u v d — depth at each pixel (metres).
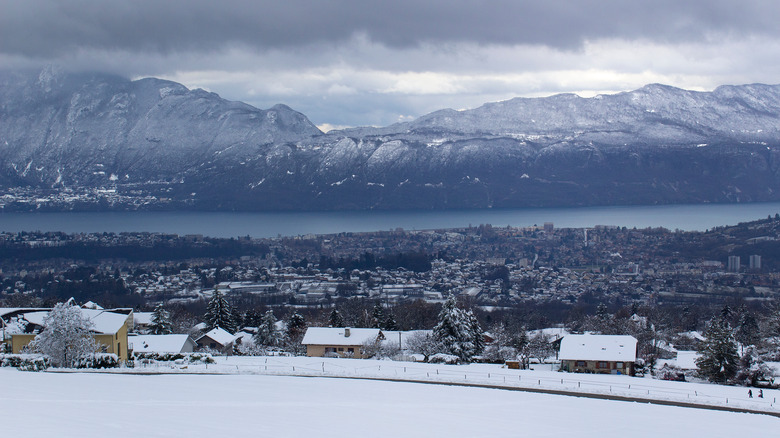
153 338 121.94
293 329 148.00
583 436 56.66
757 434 60.66
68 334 86.81
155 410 57.56
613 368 104.44
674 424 63.34
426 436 54.09
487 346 132.62
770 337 129.38
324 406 64.50
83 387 68.38
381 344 120.25
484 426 58.59
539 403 71.12
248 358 105.25
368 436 53.06
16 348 95.00
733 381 97.31
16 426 47.50
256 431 51.91
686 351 131.25
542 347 126.50
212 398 65.75
